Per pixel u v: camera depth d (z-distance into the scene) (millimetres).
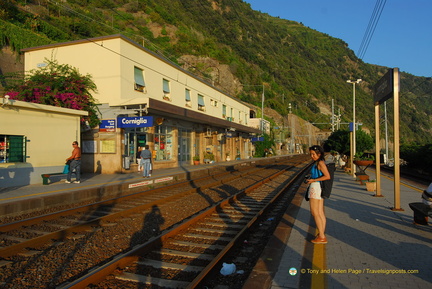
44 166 12945
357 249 5258
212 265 4719
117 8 67625
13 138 11828
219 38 94375
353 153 19516
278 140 67875
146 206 9656
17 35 25703
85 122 16547
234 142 38156
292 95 107000
